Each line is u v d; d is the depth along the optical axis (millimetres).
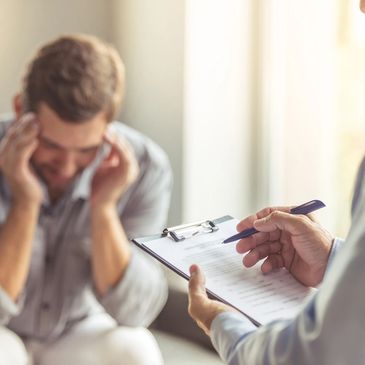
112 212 2514
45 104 2250
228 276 1340
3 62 3289
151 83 3328
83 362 2449
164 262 1369
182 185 3223
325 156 3090
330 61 3025
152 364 2510
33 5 3324
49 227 2506
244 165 3293
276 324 1001
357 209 929
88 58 2250
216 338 1156
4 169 2393
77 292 2547
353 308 859
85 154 2334
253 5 3205
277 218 1366
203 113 3229
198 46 3184
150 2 3289
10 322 2527
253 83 3240
